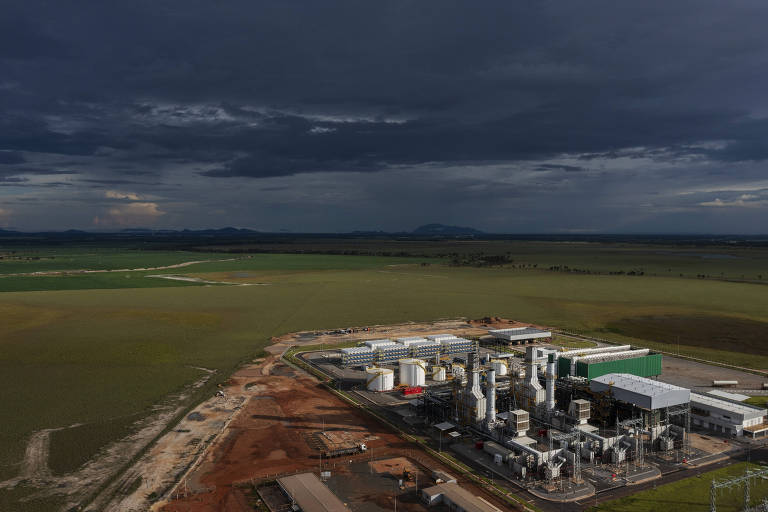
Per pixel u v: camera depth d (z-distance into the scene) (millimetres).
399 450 89000
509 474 80312
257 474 79750
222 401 112938
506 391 112812
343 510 67688
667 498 72562
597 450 84875
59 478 78625
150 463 83250
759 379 126312
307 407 109812
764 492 73375
